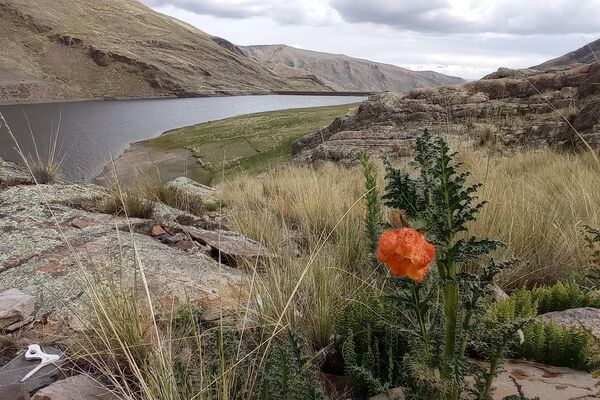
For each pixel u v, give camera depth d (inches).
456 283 56.1
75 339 113.2
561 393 84.3
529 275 159.3
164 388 85.1
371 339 107.1
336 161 741.9
